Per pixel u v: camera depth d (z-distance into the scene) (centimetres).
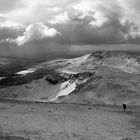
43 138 2856
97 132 3734
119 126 4562
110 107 10219
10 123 3559
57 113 5538
